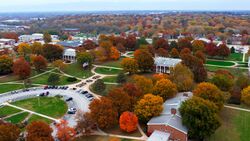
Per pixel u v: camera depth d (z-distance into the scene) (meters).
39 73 174.12
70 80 157.38
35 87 149.25
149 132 93.56
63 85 151.25
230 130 98.94
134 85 115.00
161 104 100.56
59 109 118.44
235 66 185.00
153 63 166.38
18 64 161.38
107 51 199.25
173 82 129.00
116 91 106.25
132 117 94.88
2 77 167.00
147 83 121.56
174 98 113.88
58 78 152.00
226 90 127.75
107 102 98.38
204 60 183.75
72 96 133.75
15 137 80.88
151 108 98.25
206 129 88.06
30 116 111.94
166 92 114.06
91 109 97.81
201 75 145.62
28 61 185.75
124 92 106.31
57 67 183.00
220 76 130.88
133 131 96.75
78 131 93.50
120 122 95.00
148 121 98.25
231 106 120.69
